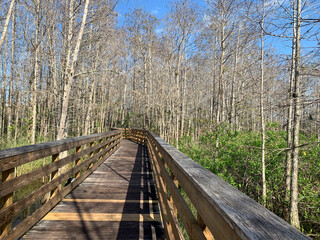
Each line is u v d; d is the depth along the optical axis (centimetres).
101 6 870
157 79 2400
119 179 534
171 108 2192
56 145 323
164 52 2180
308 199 691
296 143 659
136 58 2823
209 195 93
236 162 960
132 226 290
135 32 2519
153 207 357
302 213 764
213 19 1324
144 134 1388
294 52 664
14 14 1441
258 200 853
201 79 2789
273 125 942
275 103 611
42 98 1659
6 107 2042
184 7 1806
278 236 56
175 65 2145
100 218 311
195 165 167
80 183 491
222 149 977
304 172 860
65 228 278
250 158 923
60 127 738
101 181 511
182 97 2022
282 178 892
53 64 884
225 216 74
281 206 852
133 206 360
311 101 487
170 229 221
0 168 194
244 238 59
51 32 1105
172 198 213
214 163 961
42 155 279
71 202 370
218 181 118
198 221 118
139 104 3519
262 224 65
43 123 1670
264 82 885
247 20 765
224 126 1093
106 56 1577
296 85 621
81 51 1140
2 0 1051
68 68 752
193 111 3244
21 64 1894
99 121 2183
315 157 793
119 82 3125
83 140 468
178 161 186
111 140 873
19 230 233
